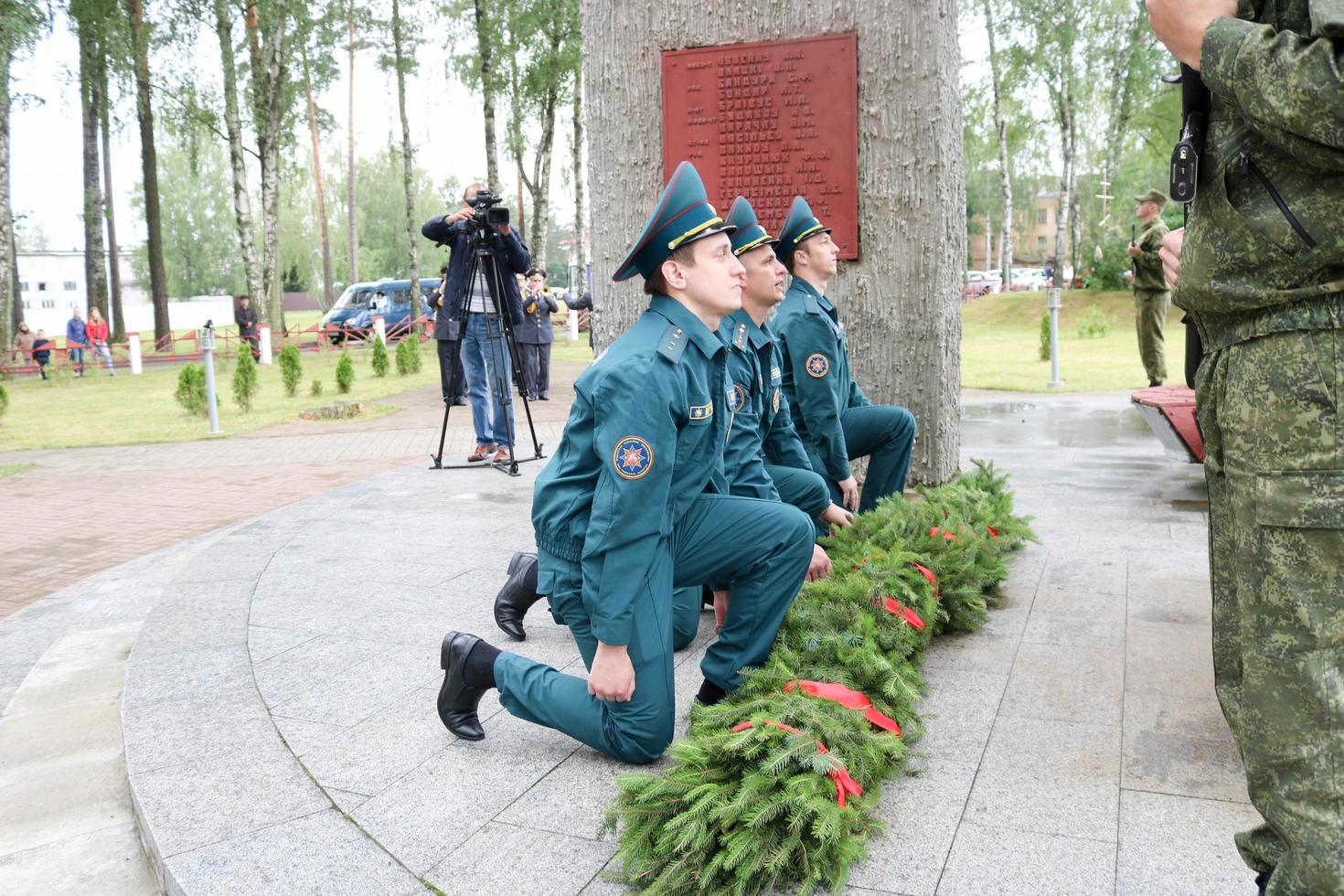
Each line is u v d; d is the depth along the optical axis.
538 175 31.92
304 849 2.47
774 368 3.88
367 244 66.25
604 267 5.92
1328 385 1.58
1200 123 1.77
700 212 2.66
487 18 28.00
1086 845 2.36
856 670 2.90
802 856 2.23
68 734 3.73
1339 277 1.61
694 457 2.75
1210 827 2.42
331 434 12.49
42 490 9.53
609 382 2.54
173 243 68.12
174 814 2.66
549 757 2.93
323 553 5.40
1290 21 1.62
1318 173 1.59
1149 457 7.75
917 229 5.62
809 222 4.41
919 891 2.20
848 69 5.52
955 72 5.74
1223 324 1.75
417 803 2.68
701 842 2.18
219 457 11.15
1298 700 1.61
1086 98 36.16
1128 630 3.79
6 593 6.08
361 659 3.78
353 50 32.28
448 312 8.44
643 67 5.74
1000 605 4.12
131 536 7.52
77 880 2.80
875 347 5.76
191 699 3.42
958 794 2.62
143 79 26.67
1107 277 28.81
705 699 3.05
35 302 54.69
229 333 29.78
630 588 2.55
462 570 5.03
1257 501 1.65
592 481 2.70
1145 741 2.88
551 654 3.78
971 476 5.18
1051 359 13.98
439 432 12.20
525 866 2.37
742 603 2.95
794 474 4.04
